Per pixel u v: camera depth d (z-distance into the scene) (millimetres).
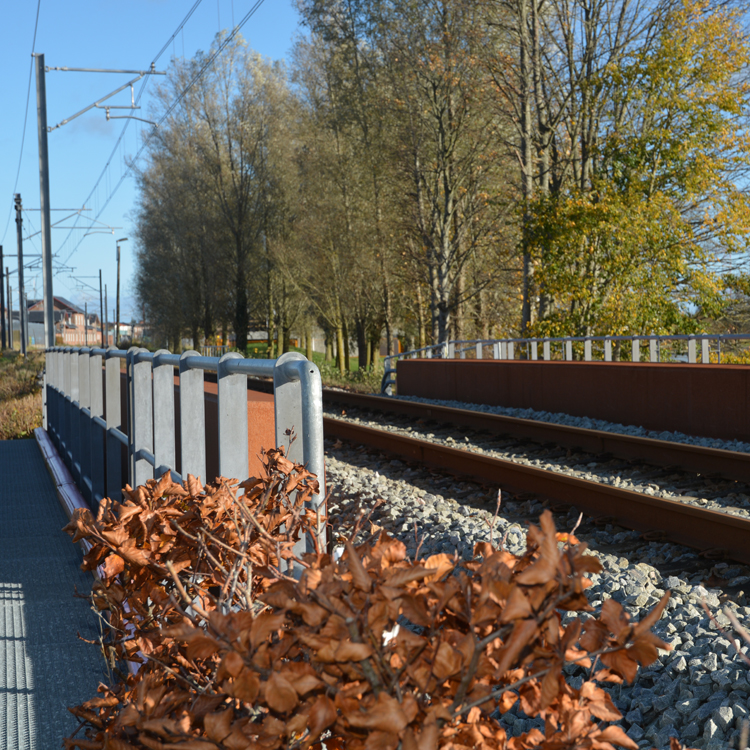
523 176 26438
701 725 2830
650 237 21359
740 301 24031
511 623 1372
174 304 69938
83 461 7324
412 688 1457
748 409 9344
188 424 3309
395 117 33531
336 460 9250
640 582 4301
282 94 51250
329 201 40125
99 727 2131
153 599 2303
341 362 44688
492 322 39781
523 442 10211
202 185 54844
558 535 1540
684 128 22422
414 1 30000
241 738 1405
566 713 1528
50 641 4059
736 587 4430
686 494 7102
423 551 5379
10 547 6051
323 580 1543
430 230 34094
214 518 2344
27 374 25734
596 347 22047
